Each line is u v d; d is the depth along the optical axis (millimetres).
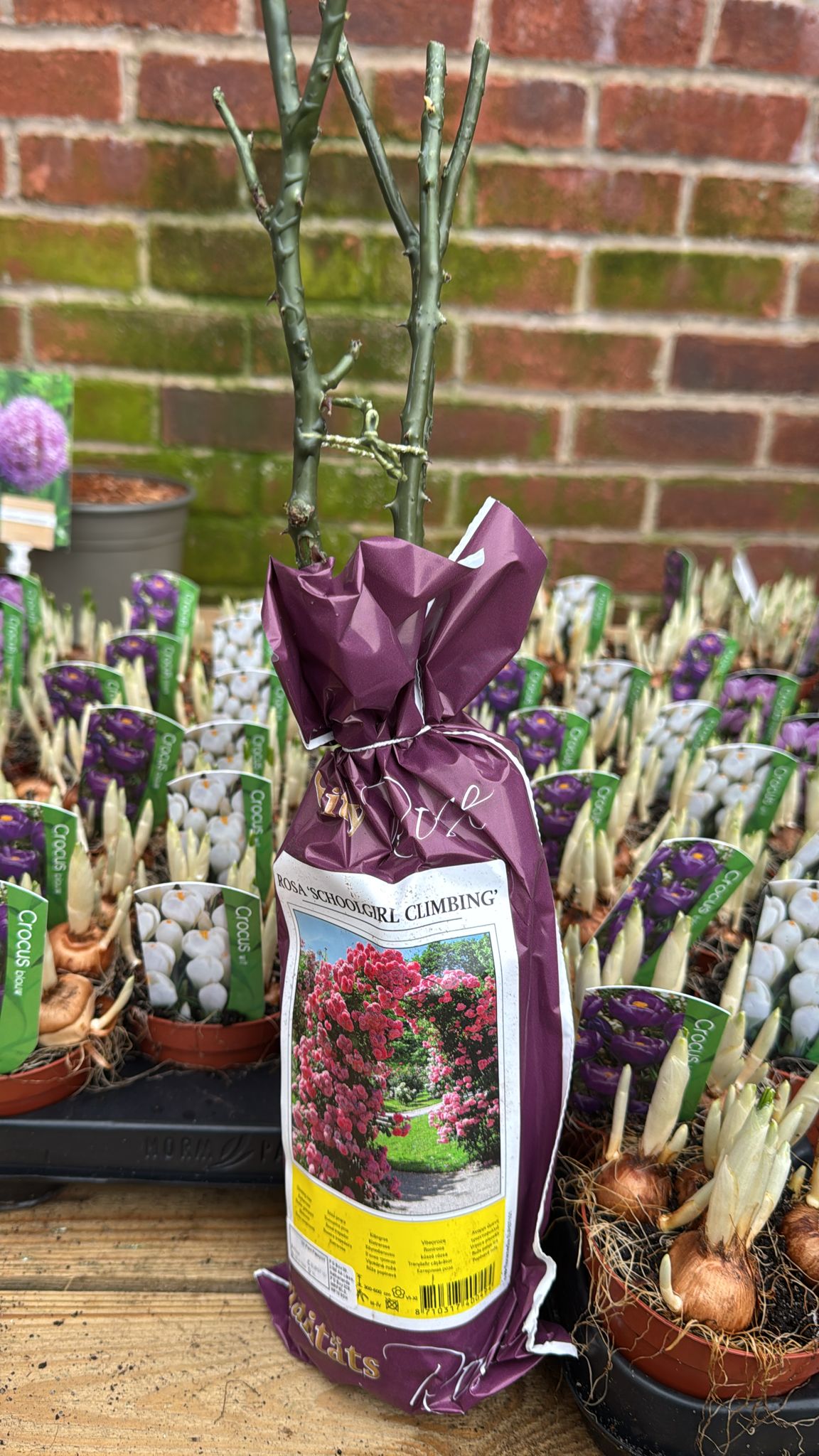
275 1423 650
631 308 1310
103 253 1271
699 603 1244
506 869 586
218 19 1197
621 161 1257
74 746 954
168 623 1068
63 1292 732
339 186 1253
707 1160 680
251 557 1396
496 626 612
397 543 545
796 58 1229
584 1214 676
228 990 772
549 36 1213
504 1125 619
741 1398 598
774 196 1274
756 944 752
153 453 1347
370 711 581
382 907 569
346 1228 628
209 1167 756
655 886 740
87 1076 771
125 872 840
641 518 1398
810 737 999
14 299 1284
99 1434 638
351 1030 599
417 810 577
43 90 1209
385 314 1300
